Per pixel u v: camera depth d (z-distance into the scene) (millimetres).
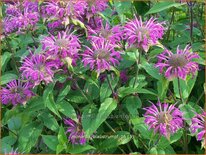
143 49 400
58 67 411
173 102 437
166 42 536
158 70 403
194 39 550
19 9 514
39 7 482
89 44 450
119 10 497
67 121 426
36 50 427
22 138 423
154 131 370
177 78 414
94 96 448
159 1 503
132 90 409
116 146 422
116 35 427
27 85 428
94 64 396
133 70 482
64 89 430
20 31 489
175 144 455
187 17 570
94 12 449
